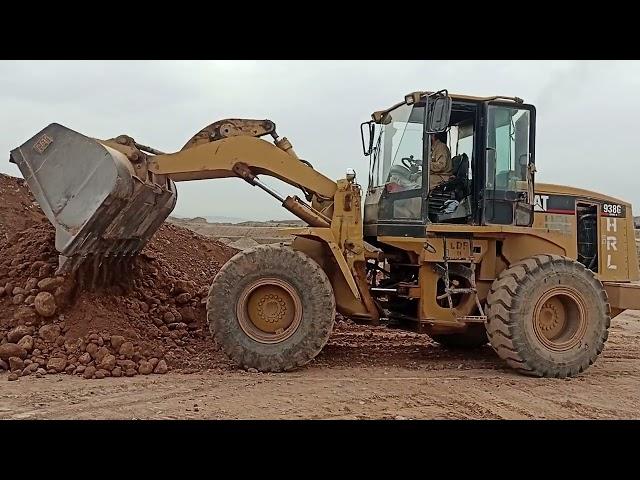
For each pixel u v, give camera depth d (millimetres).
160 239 11008
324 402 5574
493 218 7250
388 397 5832
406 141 7305
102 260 7141
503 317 6828
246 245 22594
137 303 7555
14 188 10523
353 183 7129
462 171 7461
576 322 7035
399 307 7715
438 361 7723
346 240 7078
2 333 6512
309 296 6637
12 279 7078
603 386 6535
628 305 7660
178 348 7156
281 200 7121
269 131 7348
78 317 6703
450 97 7129
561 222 7648
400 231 7164
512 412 5504
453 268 7285
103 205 6410
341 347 8391
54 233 7770
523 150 7355
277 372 6621
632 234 8078
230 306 6656
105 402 5336
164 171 7098
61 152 6516
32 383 5855
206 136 7328
